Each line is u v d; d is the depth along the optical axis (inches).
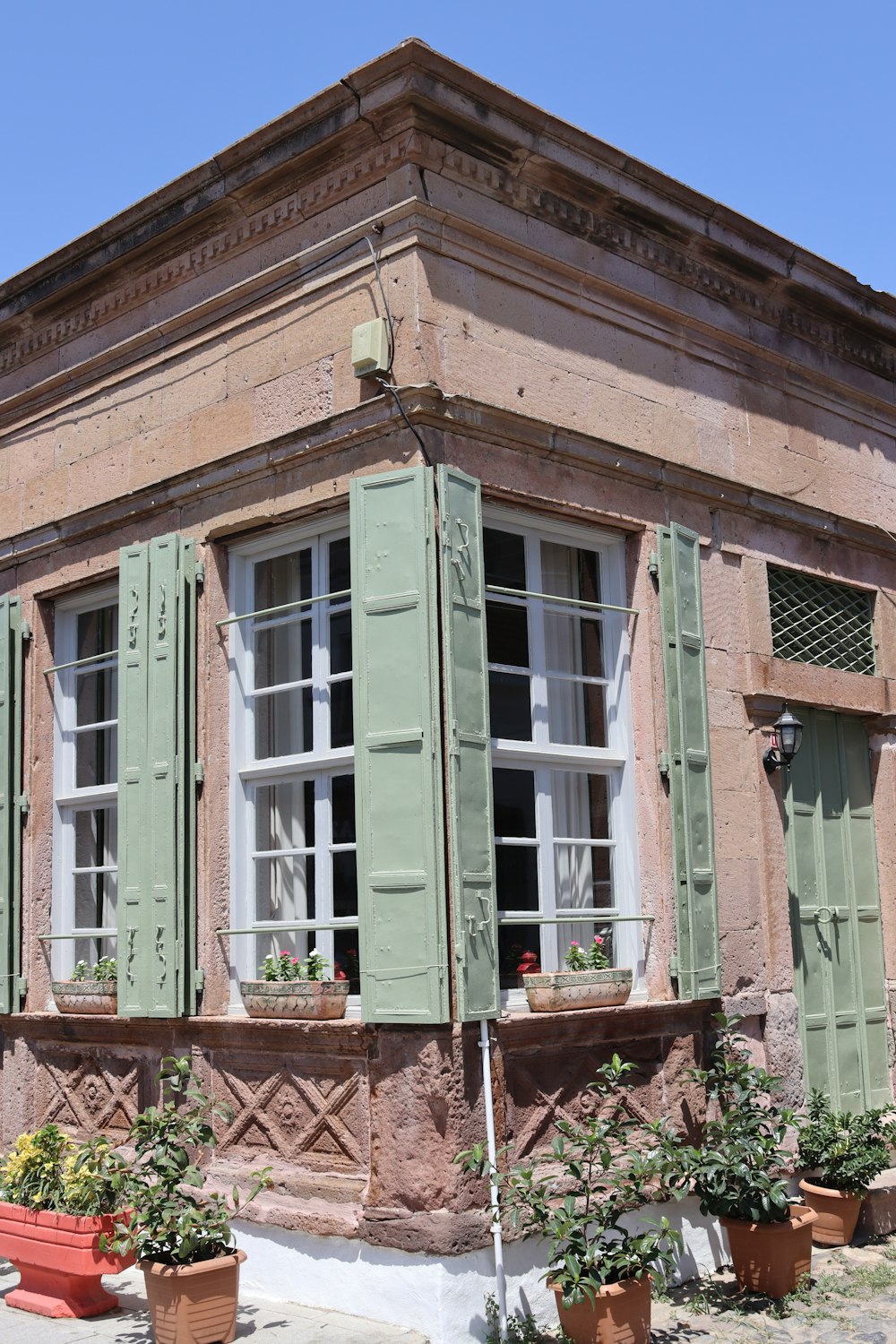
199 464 279.0
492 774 250.7
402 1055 221.1
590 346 275.6
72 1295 229.5
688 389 297.9
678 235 293.7
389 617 231.5
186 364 288.2
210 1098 230.7
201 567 276.1
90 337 315.0
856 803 330.6
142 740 276.2
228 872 266.8
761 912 291.7
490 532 257.9
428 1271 212.5
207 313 284.7
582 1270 207.0
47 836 311.4
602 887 270.7
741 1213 244.5
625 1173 217.5
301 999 237.5
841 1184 273.7
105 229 298.5
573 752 264.4
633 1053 256.2
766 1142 247.0
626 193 278.7
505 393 254.4
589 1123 220.2
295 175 265.3
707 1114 263.9
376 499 236.2
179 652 271.7
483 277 255.4
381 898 225.8
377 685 231.1
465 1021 218.2
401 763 226.8
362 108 248.1
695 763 274.8
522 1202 217.0
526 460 256.1
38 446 324.5
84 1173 230.8
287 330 266.8
